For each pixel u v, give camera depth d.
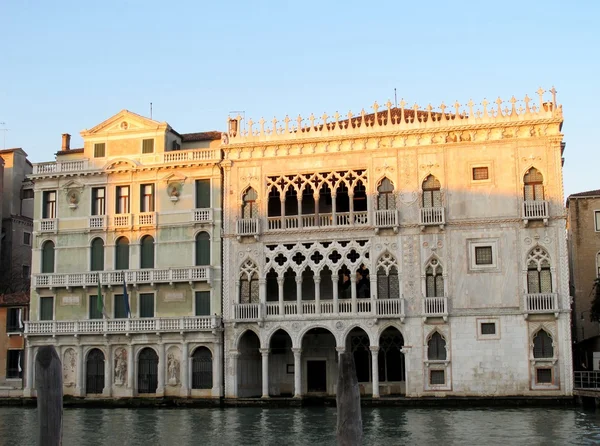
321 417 41.91
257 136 52.81
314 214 51.50
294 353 50.34
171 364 52.91
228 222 52.78
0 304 57.25
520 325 47.28
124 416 44.53
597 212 60.12
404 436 32.94
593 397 43.44
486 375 47.38
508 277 47.81
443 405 46.91
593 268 59.69
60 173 56.38
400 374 51.44
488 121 49.00
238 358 52.06
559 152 48.19
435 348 48.56
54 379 14.19
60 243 56.25
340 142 51.34
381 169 50.53
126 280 54.09
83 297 55.50
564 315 46.75
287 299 53.16
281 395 53.47
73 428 38.22
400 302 48.88
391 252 49.75
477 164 49.16
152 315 54.09
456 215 49.00
